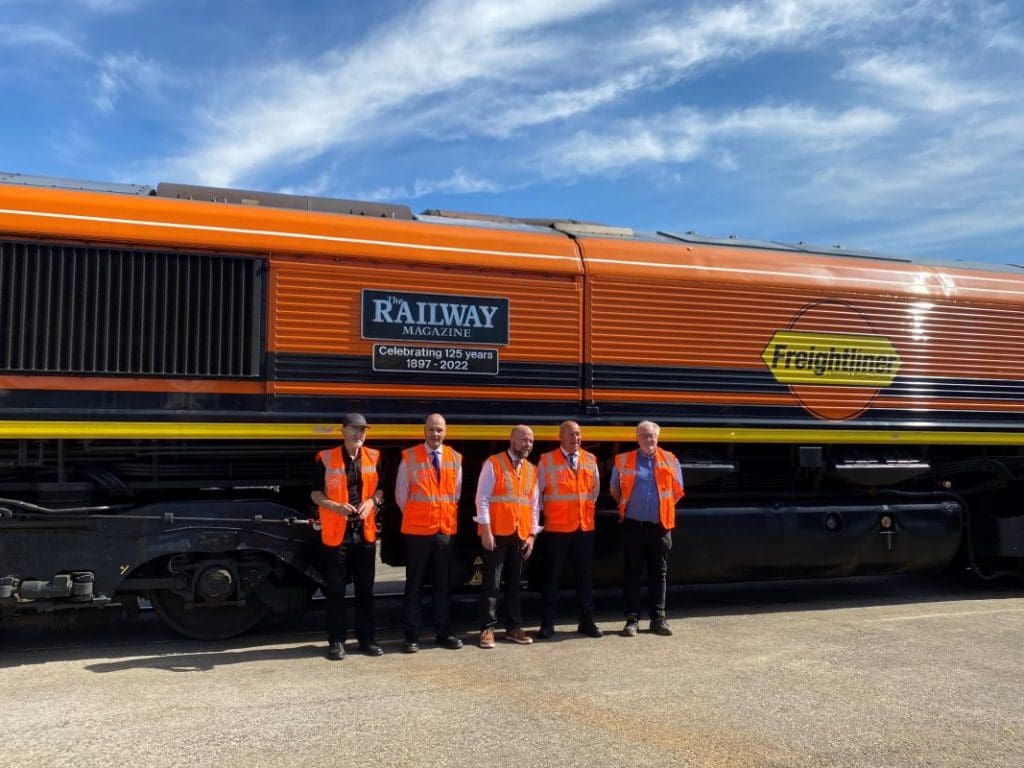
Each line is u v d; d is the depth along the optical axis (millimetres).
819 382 7742
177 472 6070
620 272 7125
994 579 9367
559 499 6391
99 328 5703
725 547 7359
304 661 5586
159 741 4031
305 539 5973
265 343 6082
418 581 5934
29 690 4859
